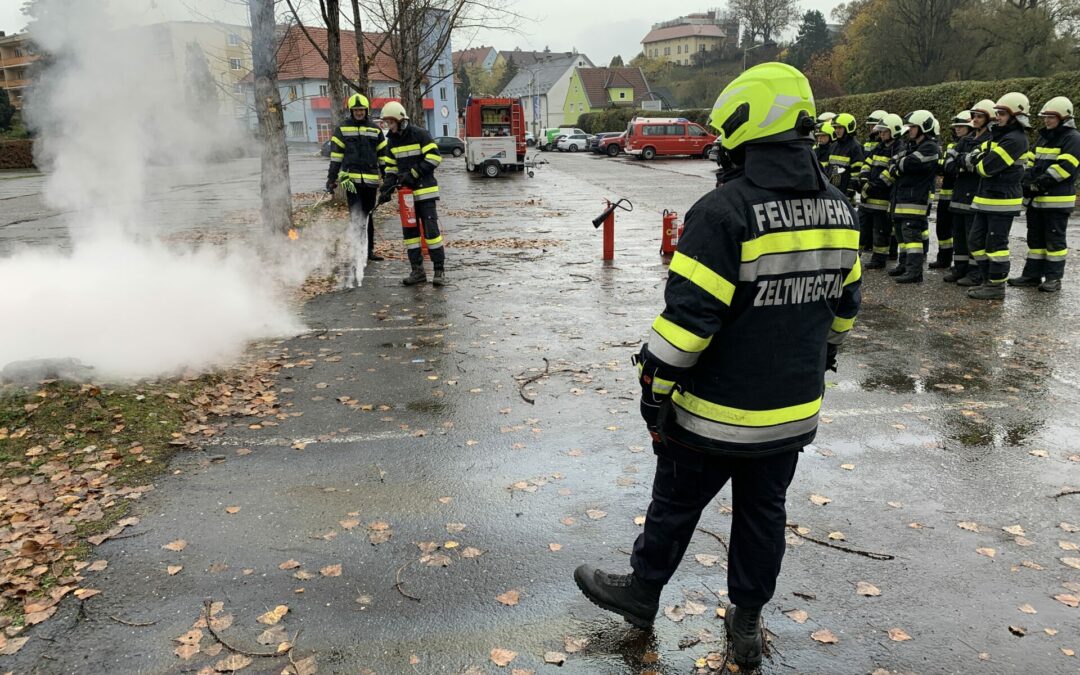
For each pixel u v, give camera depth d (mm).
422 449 4316
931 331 6660
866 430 4582
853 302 2445
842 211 2311
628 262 9938
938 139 8281
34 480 3820
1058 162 7582
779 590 3045
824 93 55812
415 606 2939
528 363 5805
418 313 7270
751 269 2143
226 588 3041
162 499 3723
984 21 34594
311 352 6055
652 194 19625
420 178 8219
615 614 2904
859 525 3523
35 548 3254
